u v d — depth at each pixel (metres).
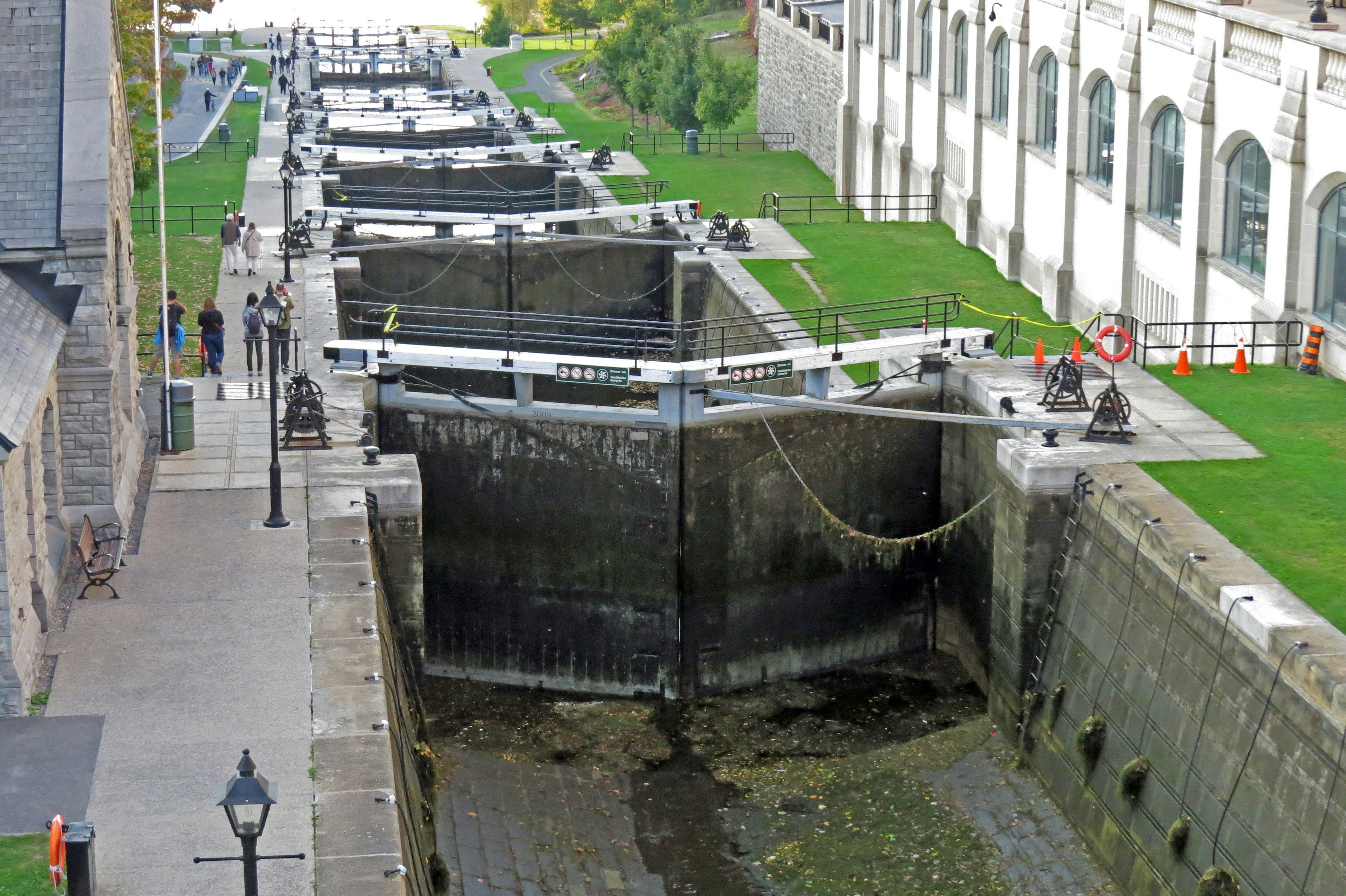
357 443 33.59
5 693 23.09
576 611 36.00
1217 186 37.94
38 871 19.66
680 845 29.38
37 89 29.08
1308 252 35.12
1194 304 38.81
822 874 28.27
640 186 63.22
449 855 28.03
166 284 39.78
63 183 28.09
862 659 37.31
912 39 58.78
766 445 35.09
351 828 20.81
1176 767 26.23
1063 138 44.84
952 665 36.91
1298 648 23.41
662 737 33.75
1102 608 29.30
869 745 33.06
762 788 31.33
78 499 28.94
